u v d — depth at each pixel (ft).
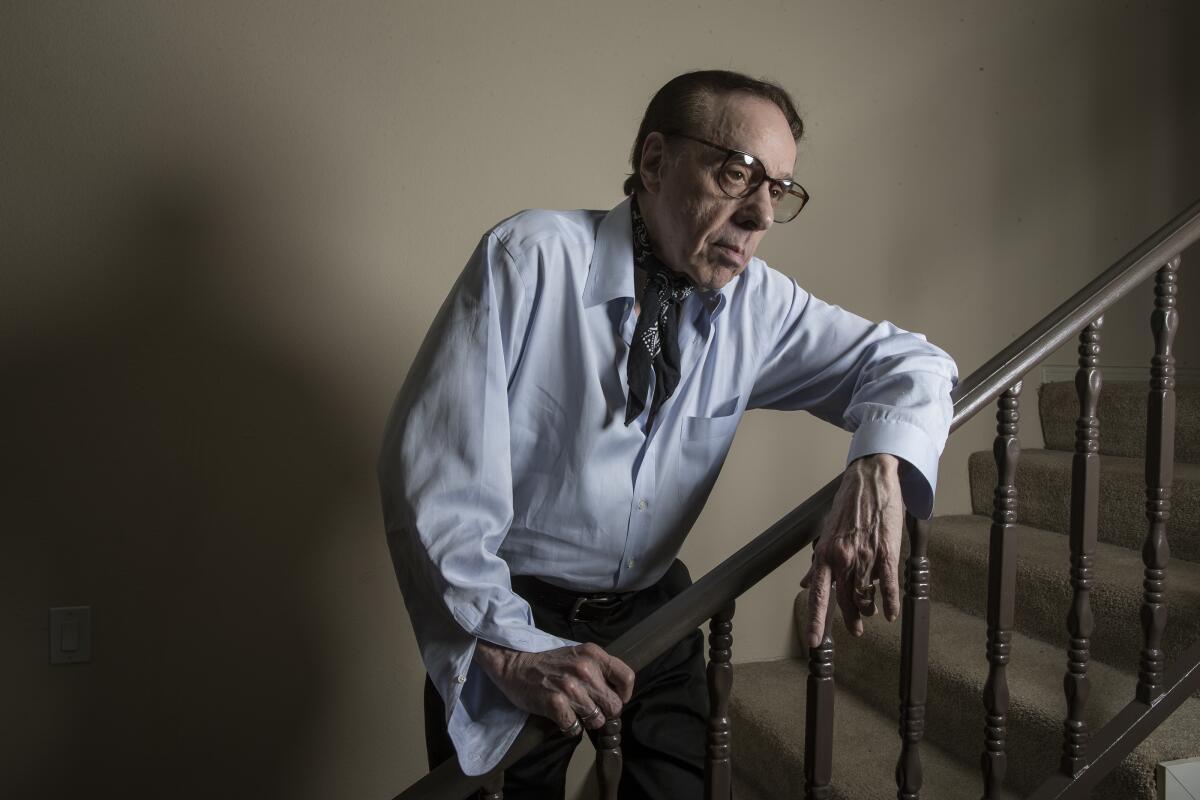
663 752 4.54
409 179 6.77
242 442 6.50
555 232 4.39
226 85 6.31
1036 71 8.61
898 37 8.12
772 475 7.94
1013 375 4.64
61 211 6.03
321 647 6.78
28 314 6.01
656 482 4.66
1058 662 6.26
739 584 3.90
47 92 5.96
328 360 6.65
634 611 4.75
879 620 7.46
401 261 6.79
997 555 4.67
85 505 6.20
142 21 6.11
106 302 6.15
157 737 6.44
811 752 4.09
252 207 6.41
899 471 4.17
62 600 6.20
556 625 4.62
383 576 6.89
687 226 4.23
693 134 4.19
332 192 6.59
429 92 6.79
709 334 4.74
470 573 3.76
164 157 6.20
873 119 8.07
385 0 6.65
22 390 6.03
